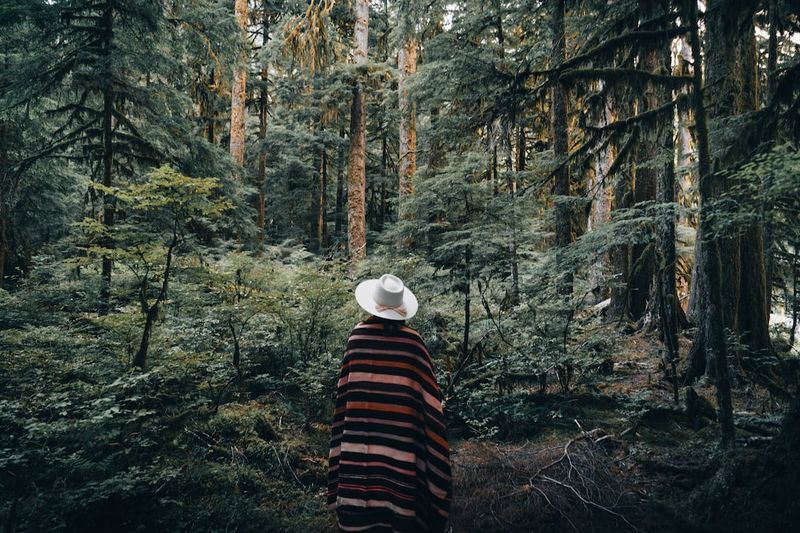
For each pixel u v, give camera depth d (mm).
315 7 14469
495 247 6273
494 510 3805
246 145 21312
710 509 3574
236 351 5867
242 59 13570
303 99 18234
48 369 4750
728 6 5566
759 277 7215
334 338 6910
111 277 7875
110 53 8703
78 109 9188
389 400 2723
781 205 5473
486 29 11992
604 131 7004
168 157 10000
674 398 6000
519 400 5938
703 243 4234
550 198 8945
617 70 6012
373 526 2588
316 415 5414
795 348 9359
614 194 10734
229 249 11164
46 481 3361
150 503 3443
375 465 2654
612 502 3838
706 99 6500
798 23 8031
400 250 8562
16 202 11570
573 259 6395
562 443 4879
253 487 4055
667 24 6133
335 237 22359
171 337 5770
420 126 18625
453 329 7730
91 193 9281
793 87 4793
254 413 5078
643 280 10336
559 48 9156
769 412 5625
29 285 8852
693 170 6688
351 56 16906
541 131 13367
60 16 8734
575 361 6098
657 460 4383
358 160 15336
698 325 7094
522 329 6609
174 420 4562
